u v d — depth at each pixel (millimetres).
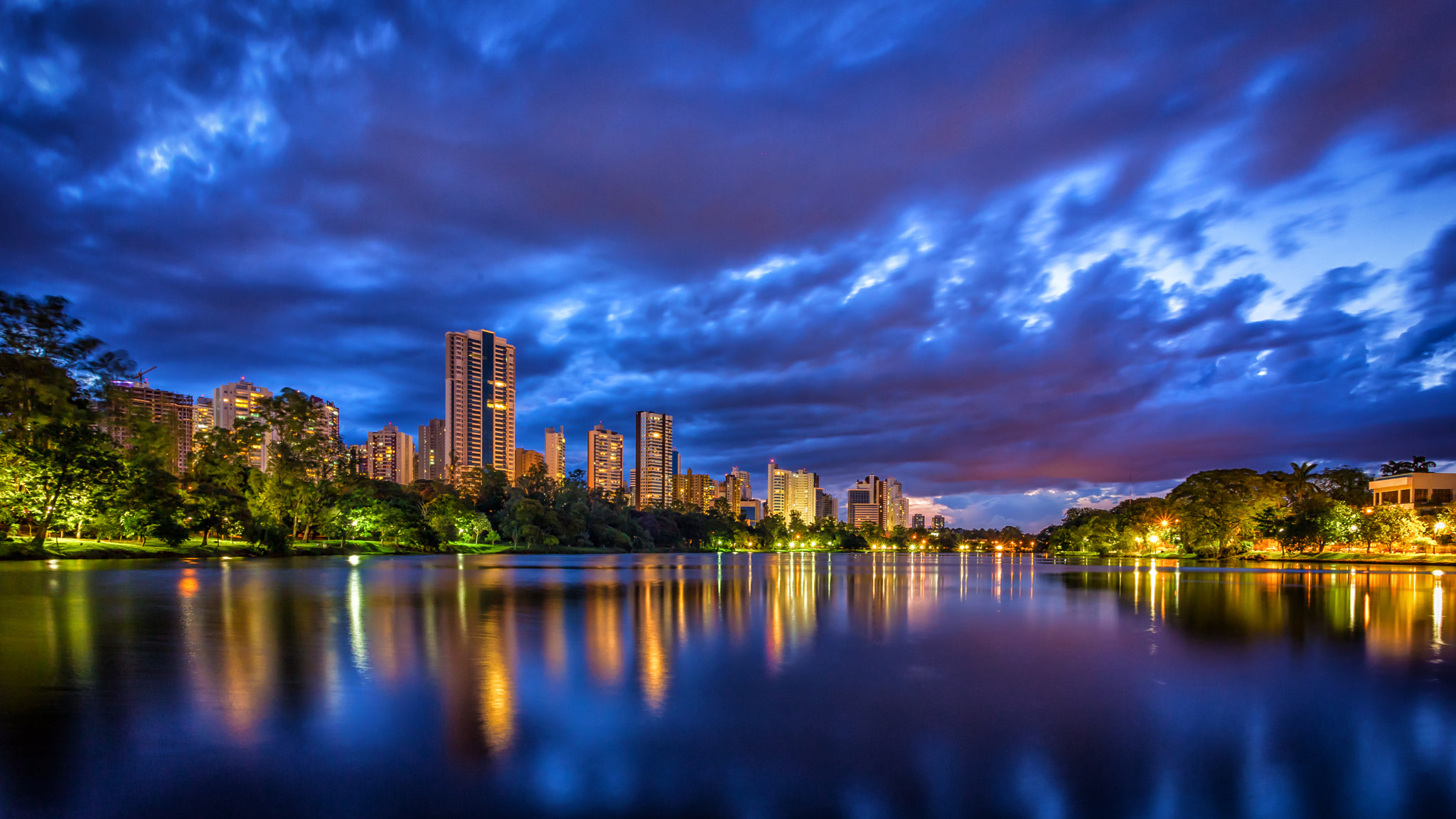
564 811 8617
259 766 9773
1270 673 17328
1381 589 46531
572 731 11750
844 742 11555
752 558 146625
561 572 63625
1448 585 51000
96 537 83812
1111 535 178375
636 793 9266
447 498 137000
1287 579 59031
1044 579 60250
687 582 50906
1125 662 18719
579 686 14789
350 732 11328
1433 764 10875
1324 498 110000
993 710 13617
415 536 118938
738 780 9820
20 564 56219
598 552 163500
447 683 14797
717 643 21000
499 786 9344
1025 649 20719
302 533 116062
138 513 74688
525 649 19188
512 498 161875
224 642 19172
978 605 34812
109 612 25062
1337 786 10008
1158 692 15156
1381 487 143375
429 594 36375
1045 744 11586
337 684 14469
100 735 10797
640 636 22188
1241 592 44438
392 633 21594
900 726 12453
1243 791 9805
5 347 63531
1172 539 147750
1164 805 9258
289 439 103125
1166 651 20500
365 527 113125
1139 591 45531
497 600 33438
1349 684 16141
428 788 9164
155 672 15062
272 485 96875
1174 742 11789
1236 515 112750
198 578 44844
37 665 15562
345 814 8273
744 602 34781
